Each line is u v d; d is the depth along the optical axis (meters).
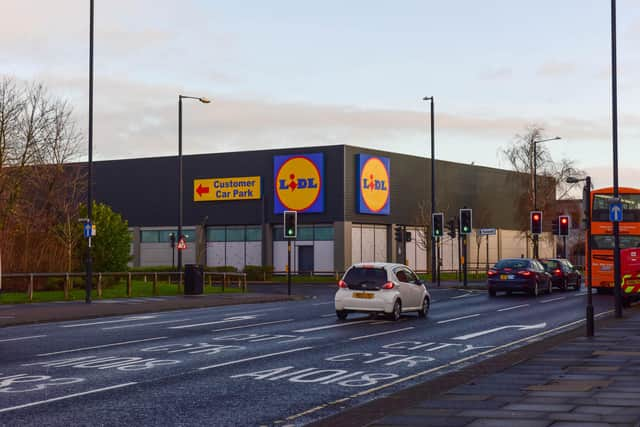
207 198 71.06
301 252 67.25
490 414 9.41
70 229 41.84
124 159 75.38
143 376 13.20
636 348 16.22
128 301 32.38
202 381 12.72
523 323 23.80
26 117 46.25
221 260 71.00
